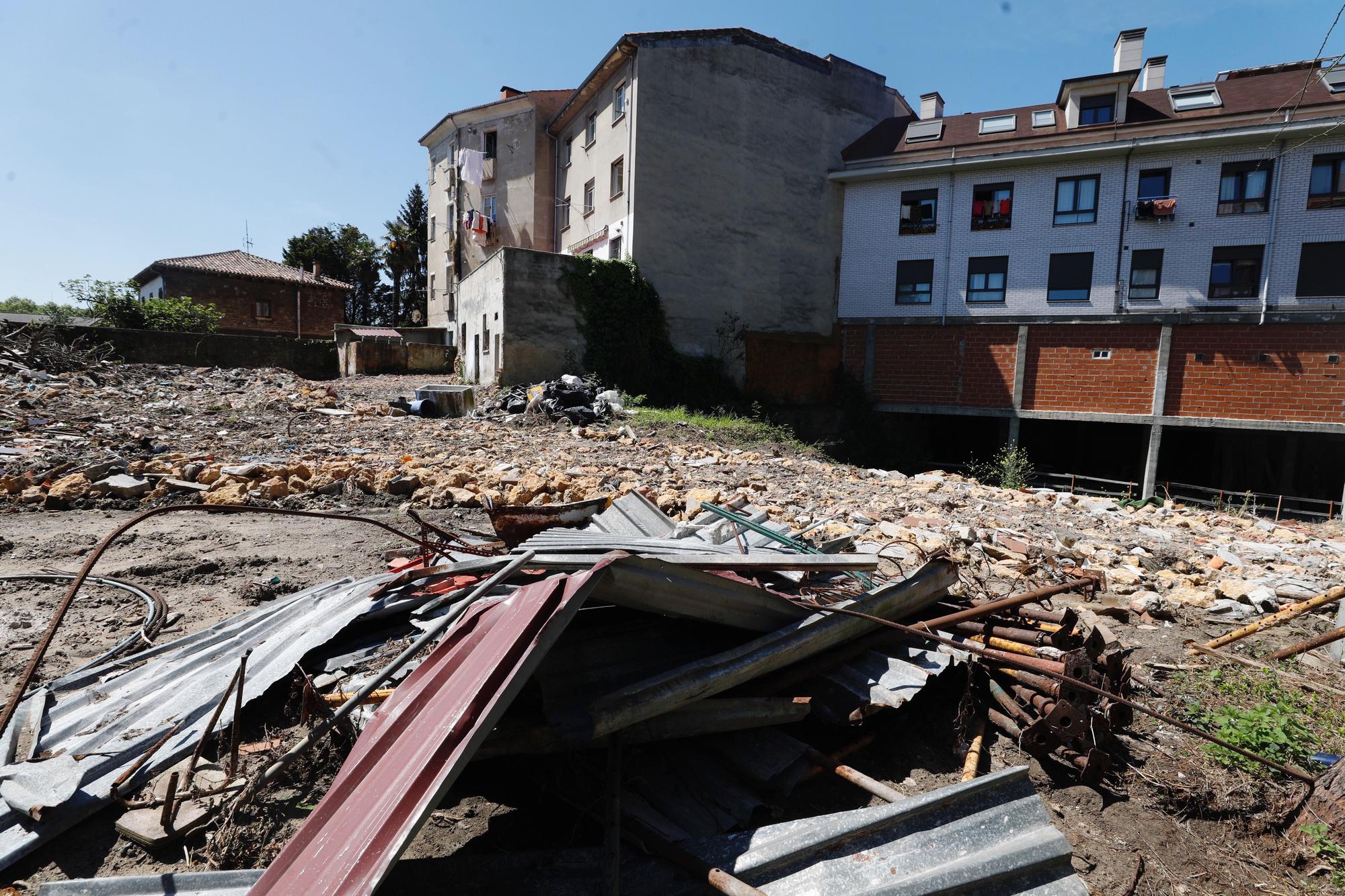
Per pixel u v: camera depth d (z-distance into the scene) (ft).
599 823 9.27
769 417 76.23
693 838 8.54
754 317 80.02
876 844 8.05
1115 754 12.08
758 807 9.62
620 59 72.95
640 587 9.25
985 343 79.25
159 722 10.59
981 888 7.51
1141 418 72.74
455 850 8.94
